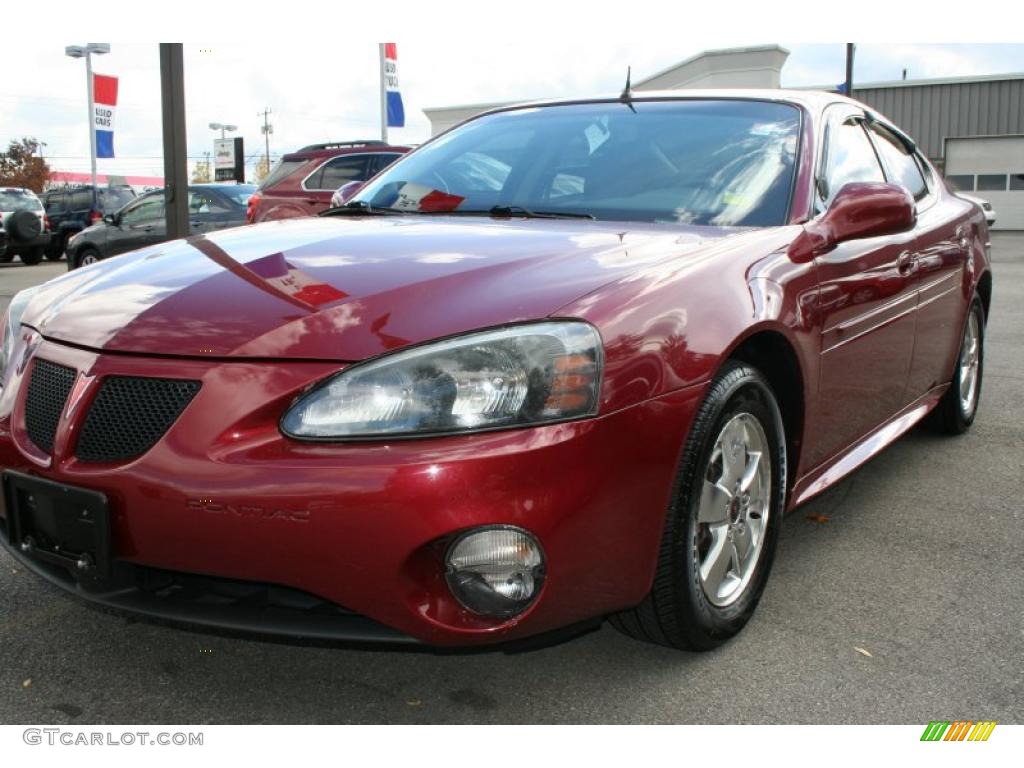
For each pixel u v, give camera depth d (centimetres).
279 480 194
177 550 203
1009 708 229
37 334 249
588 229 278
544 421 199
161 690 235
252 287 233
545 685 238
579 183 321
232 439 202
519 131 360
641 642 259
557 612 206
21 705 227
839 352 296
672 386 218
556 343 204
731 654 254
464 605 200
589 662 249
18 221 1912
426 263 239
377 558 192
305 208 1173
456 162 354
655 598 231
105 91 2866
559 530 199
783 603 286
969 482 405
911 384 383
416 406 197
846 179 339
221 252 267
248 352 209
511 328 205
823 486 308
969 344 475
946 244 407
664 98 359
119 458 211
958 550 330
